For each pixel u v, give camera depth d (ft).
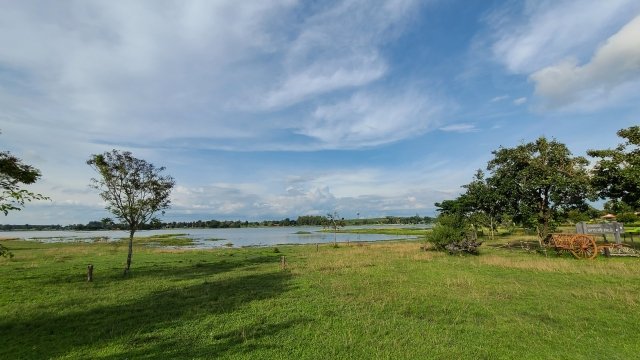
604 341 28.45
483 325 33.19
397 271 67.36
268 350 27.40
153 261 96.48
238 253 124.36
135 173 73.05
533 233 187.11
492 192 117.39
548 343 28.32
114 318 37.55
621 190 86.28
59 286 56.44
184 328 33.37
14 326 35.22
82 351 28.14
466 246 97.71
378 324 33.65
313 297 45.50
